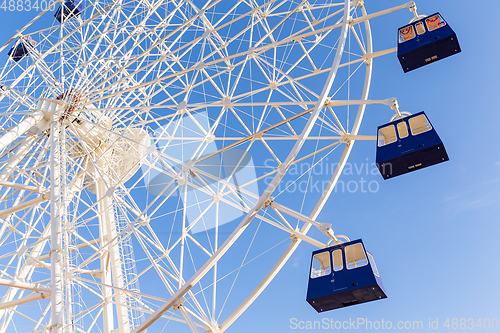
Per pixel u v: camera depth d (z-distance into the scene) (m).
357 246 14.90
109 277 21.56
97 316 19.41
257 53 20.83
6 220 19.86
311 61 20.36
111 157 23.55
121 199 19.12
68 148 22.23
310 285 14.80
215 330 16.84
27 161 21.92
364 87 20.41
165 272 17.47
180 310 15.36
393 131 17.22
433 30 18.23
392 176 17.25
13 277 18.61
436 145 15.93
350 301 14.62
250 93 21.05
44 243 21.27
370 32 21.45
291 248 17.45
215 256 14.73
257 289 17.38
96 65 23.75
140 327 15.09
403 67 19.23
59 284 15.52
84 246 22.69
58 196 17.78
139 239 16.98
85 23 25.62
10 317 18.88
